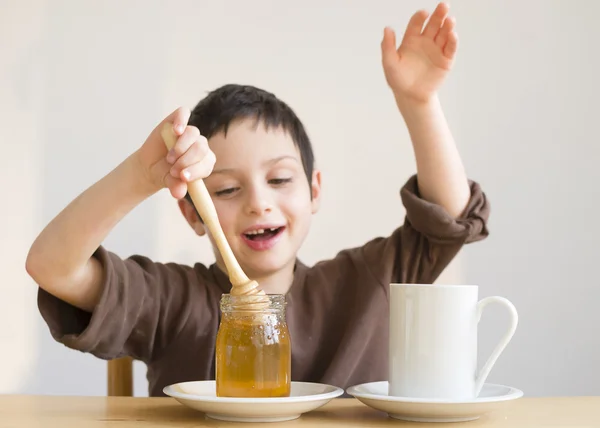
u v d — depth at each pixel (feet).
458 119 5.75
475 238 3.34
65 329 2.75
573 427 1.96
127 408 2.28
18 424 1.93
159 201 5.66
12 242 5.58
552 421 2.06
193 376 3.45
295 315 3.60
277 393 2.12
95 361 5.65
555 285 5.70
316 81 5.81
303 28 5.83
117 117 5.71
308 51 5.82
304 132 3.72
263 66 5.81
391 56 3.01
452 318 2.16
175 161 2.23
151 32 5.75
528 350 5.66
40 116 5.65
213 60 5.79
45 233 2.63
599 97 5.80
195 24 5.79
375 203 5.78
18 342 5.56
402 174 5.80
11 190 5.59
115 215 2.57
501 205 5.73
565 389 5.66
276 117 3.50
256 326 2.12
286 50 5.82
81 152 5.67
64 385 5.61
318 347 3.59
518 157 5.75
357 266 3.73
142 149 2.42
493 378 5.65
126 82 5.73
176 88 5.77
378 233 5.77
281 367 2.14
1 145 5.60
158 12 5.76
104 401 2.45
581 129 5.78
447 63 2.95
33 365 5.57
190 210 3.82
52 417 2.07
